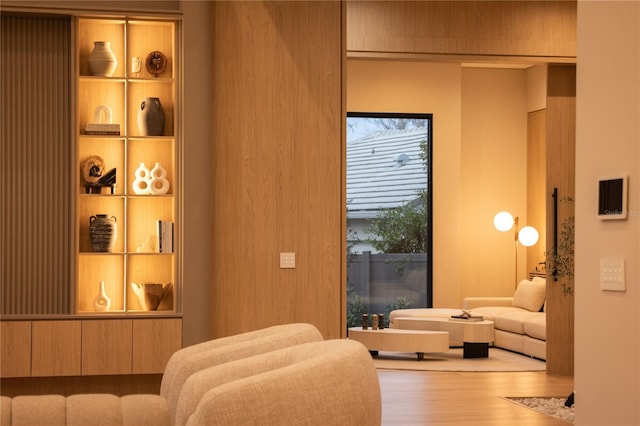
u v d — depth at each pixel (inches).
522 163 483.2
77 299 233.1
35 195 235.9
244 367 113.9
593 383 140.9
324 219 252.4
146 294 236.5
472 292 476.4
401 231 455.2
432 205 451.8
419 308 454.3
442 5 302.4
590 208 142.6
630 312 131.6
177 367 133.4
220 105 248.8
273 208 250.2
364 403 100.1
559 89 322.3
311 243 251.4
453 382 304.8
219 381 111.3
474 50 304.3
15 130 235.8
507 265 480.7
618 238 135.0
